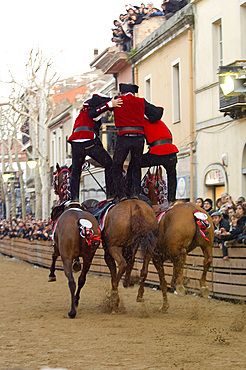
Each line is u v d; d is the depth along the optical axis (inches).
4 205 2160.4
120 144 438.0
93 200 498.9
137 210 419.2
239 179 812.6
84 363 283.3
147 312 437.1
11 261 1176.2
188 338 345.4
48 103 1505.9
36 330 380.5
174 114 1039.6
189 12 963.3
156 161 445.7
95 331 372.5
